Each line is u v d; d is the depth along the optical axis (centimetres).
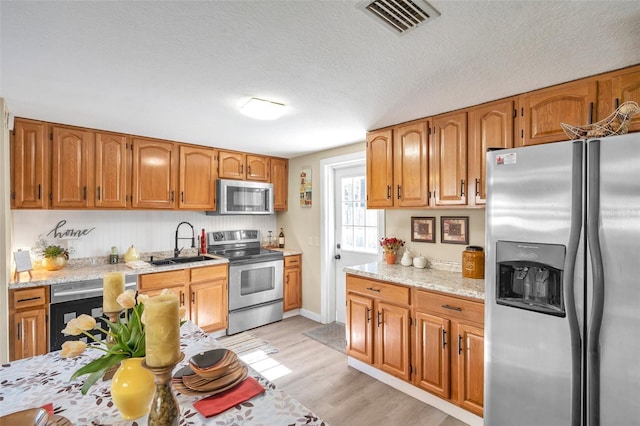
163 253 370
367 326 271
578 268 144
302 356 311
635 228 132
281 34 143
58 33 140
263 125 286
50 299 252
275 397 107
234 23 135
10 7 121
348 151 369
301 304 437
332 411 226
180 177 347
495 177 171
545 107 201
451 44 151
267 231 468
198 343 152
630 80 173
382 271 273
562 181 148
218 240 412
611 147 137
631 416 133
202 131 305
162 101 225
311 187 419
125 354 97
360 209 379
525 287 162
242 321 373
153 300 82
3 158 216
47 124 270
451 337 218
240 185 388
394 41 149
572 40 147
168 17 130
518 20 132
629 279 133
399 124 280
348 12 128
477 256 242
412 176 271
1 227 216
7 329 219
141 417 96
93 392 112
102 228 329
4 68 173
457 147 243
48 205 270
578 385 145
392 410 227
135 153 317
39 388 115
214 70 178
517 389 165
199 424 92
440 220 281
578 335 144
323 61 168
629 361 134
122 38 145
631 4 121
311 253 421
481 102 228
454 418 218
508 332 167
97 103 228
